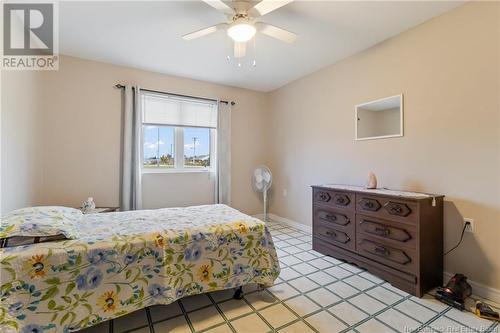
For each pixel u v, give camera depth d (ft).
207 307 5.72
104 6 6.37
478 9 6.10
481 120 6.10
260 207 14.24
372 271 7.29
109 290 4.51
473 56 6.21
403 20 7.07
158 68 10.71
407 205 6.34
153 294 4.88
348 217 8.07
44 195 9.00
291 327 5.01
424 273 6.20
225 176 12.85
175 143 11.91
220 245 5.68
